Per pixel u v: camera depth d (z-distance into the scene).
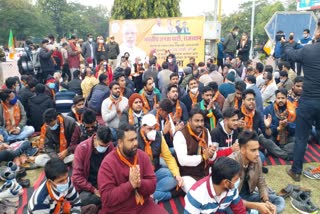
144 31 14.20
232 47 12.48
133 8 17.64
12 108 5.61
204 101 5.65
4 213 3.48
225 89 6.74
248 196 3.58
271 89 7.15
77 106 5.35
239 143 3.33
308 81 4.29
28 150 5.33
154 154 4.10
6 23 46.88
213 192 2.63
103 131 3.46
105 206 3.03
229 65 10.02
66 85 8.11
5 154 4.73
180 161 3.97
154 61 9.34
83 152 3.59
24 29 48.31
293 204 3.98
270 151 5.48
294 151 4.68
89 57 12.36
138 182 2.85
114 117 5.64
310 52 4.22
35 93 6.51
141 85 9.14
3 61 12.44
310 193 4.22
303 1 18.75
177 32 13.78
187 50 13.80
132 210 3.04
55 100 6.55
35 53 10.44
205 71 8.69
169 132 4.81
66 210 2.95
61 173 2.70
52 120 4.49
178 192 4.17
